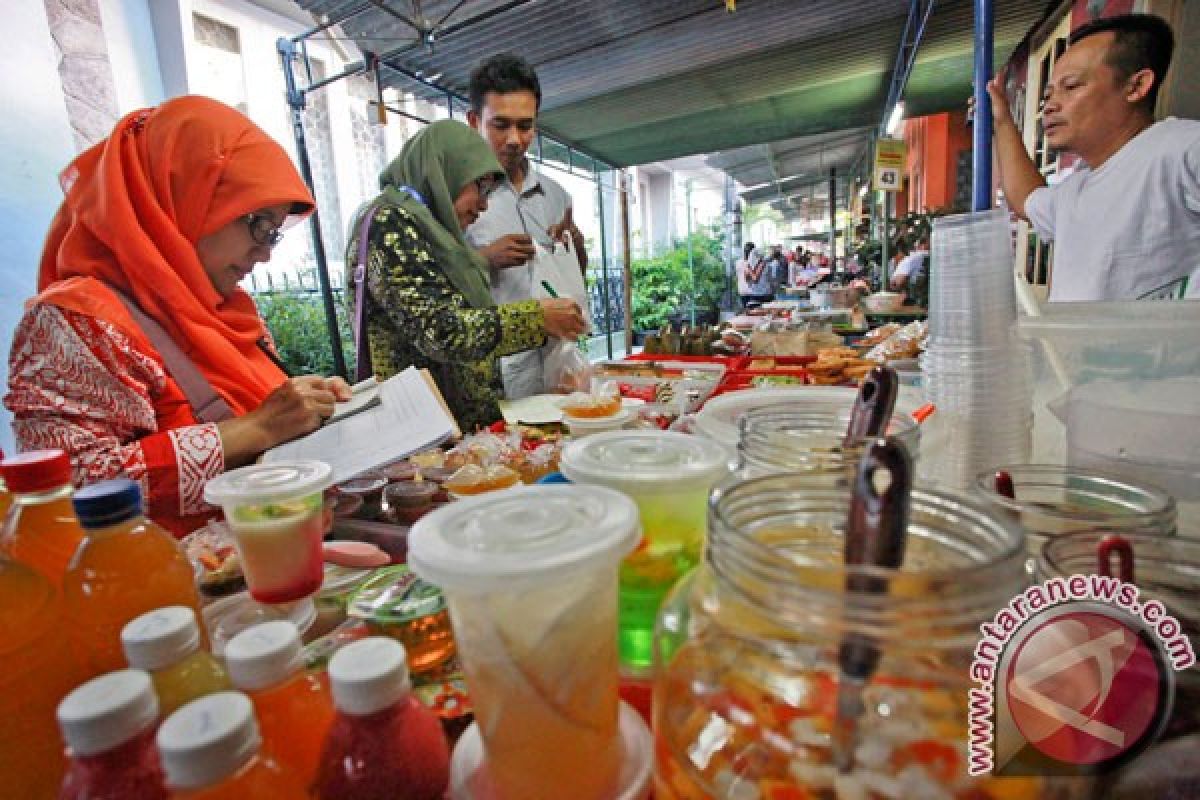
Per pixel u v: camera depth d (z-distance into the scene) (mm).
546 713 370
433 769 365
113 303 1098
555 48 3740
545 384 2174
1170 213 1691
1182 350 725
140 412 1046
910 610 312
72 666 479
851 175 11234
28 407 979
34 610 456
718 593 397
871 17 3703
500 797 388
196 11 4801
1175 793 346
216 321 1279
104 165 1153
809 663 369
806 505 438
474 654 373
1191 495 613
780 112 5625
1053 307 906
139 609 494
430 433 939
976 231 798
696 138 6137
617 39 3668
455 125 1843
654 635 463
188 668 391
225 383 1256
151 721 327
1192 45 1887
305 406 1061
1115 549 403
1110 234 1802
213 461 989
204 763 293
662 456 560
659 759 407
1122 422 647
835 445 571
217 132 1229
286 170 1318
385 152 6758
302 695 387
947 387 832
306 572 644
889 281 5535
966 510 389
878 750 347
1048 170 3287
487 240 2482
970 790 341
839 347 2459
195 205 1232
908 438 591
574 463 547
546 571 336
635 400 1623
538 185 2752
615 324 10789
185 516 1004
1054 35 3256
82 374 1006
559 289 2475
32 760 439
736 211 13922
